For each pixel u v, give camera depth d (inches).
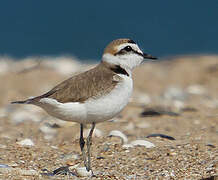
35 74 848.3
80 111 307.0
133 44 334.3
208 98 679.1
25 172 310.0
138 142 408.5
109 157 373.7
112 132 440.1
